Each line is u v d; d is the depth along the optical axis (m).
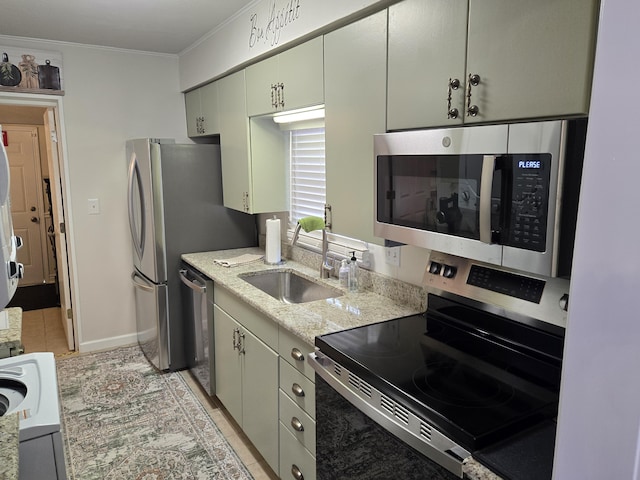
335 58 1.94
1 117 4.69
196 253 3.34
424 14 1.48
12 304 4.86
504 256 1.25
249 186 2.92
